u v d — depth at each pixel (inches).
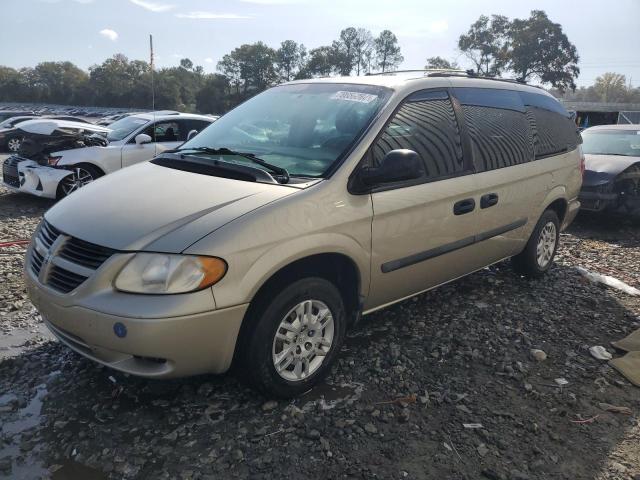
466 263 171.0
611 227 332.2
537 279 216.4
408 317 175.3
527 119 197.2
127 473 101.5
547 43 2805.1
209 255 105.1
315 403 125.5
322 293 125.8
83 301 107.0
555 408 128.4
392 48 3262.8
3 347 146.0
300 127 148.2
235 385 131.3
